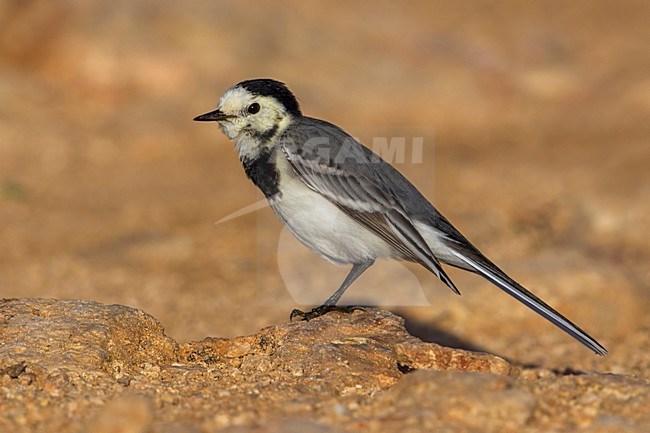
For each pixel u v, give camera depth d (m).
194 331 14.10
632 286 15.18
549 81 27.73
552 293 14.88
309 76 26.73
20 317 8.86
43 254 17.34
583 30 30.67
